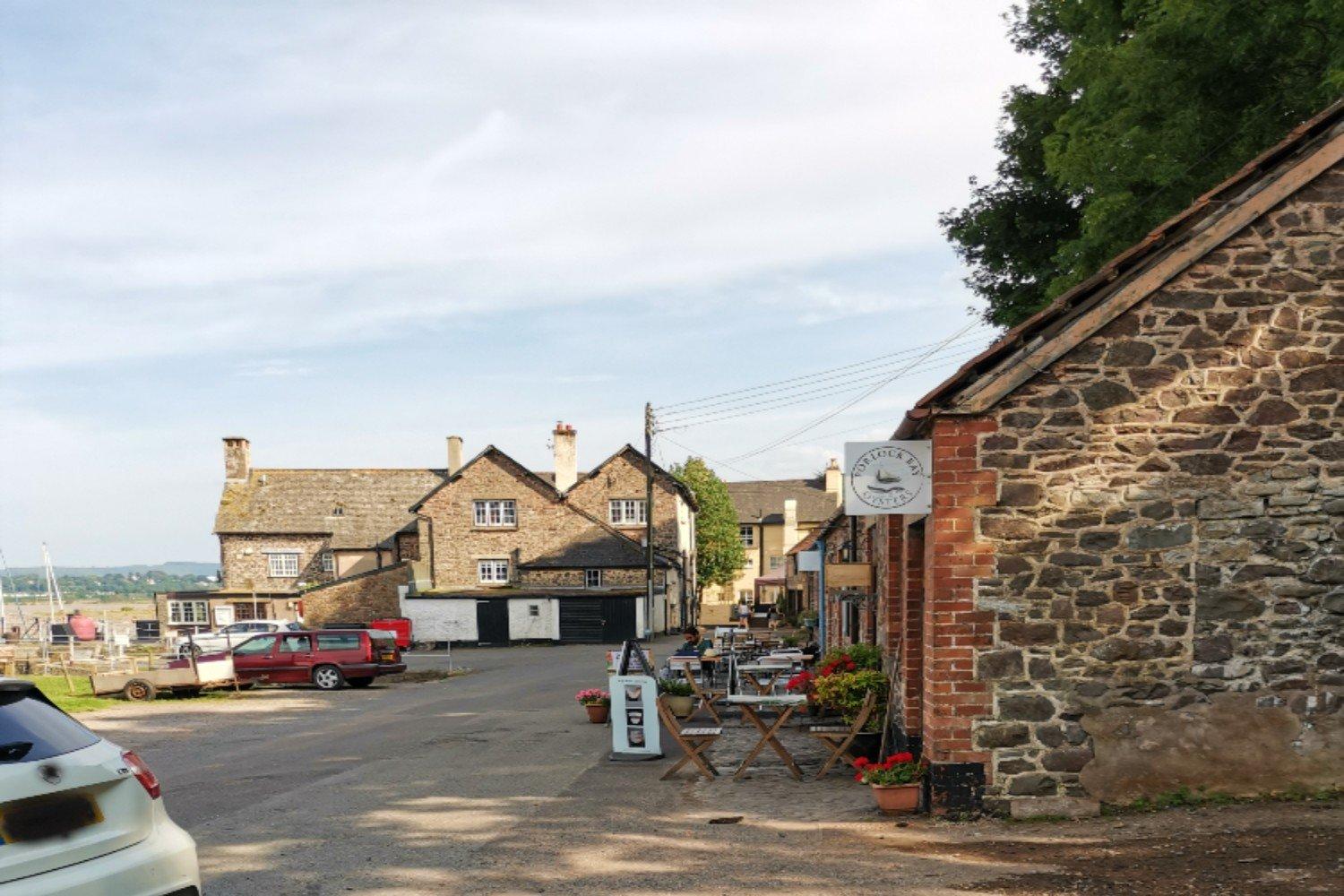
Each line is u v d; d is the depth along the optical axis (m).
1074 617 8.88
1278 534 8.91
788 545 68.44
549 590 49.38
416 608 47.78
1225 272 8.98
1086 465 8.94
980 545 8.90
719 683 21.08
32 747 4.88
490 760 13.16
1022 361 8.94
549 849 8.29
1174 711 8.84
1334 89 12.95
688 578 62.44
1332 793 8.73
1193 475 8.95
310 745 15.62
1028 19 21.50
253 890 7.24
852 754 11.87
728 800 10.09
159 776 13.04
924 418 9.01
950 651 8.88
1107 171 15.62
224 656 26.47
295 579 58.22
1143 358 8.95
